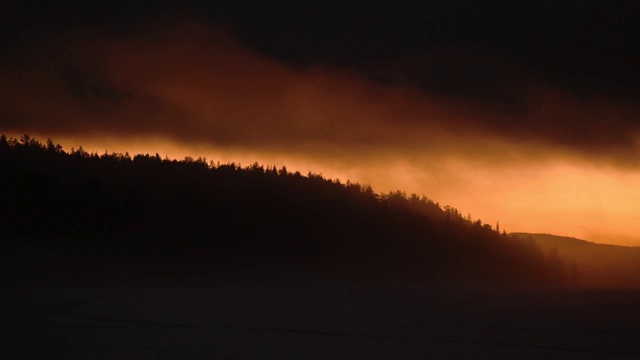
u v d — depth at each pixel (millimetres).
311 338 59344
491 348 54844
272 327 68312
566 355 52062
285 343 55594
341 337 60438
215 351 50281
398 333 64625
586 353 53188
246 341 56406
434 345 55906
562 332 67438
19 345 51969
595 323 77875
